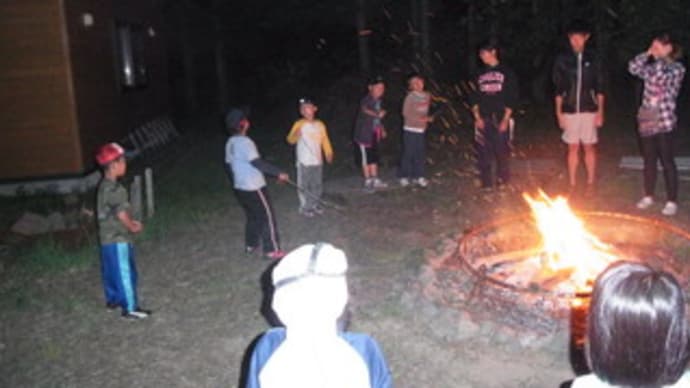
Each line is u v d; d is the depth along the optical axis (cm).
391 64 1912
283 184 1030
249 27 2106
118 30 1377
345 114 1705
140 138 1434
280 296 193
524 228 691
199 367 484
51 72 1059
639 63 709
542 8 1197
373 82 909
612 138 1200
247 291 610
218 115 2025
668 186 720
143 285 641
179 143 1573
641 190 830
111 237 552
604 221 696
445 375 451
